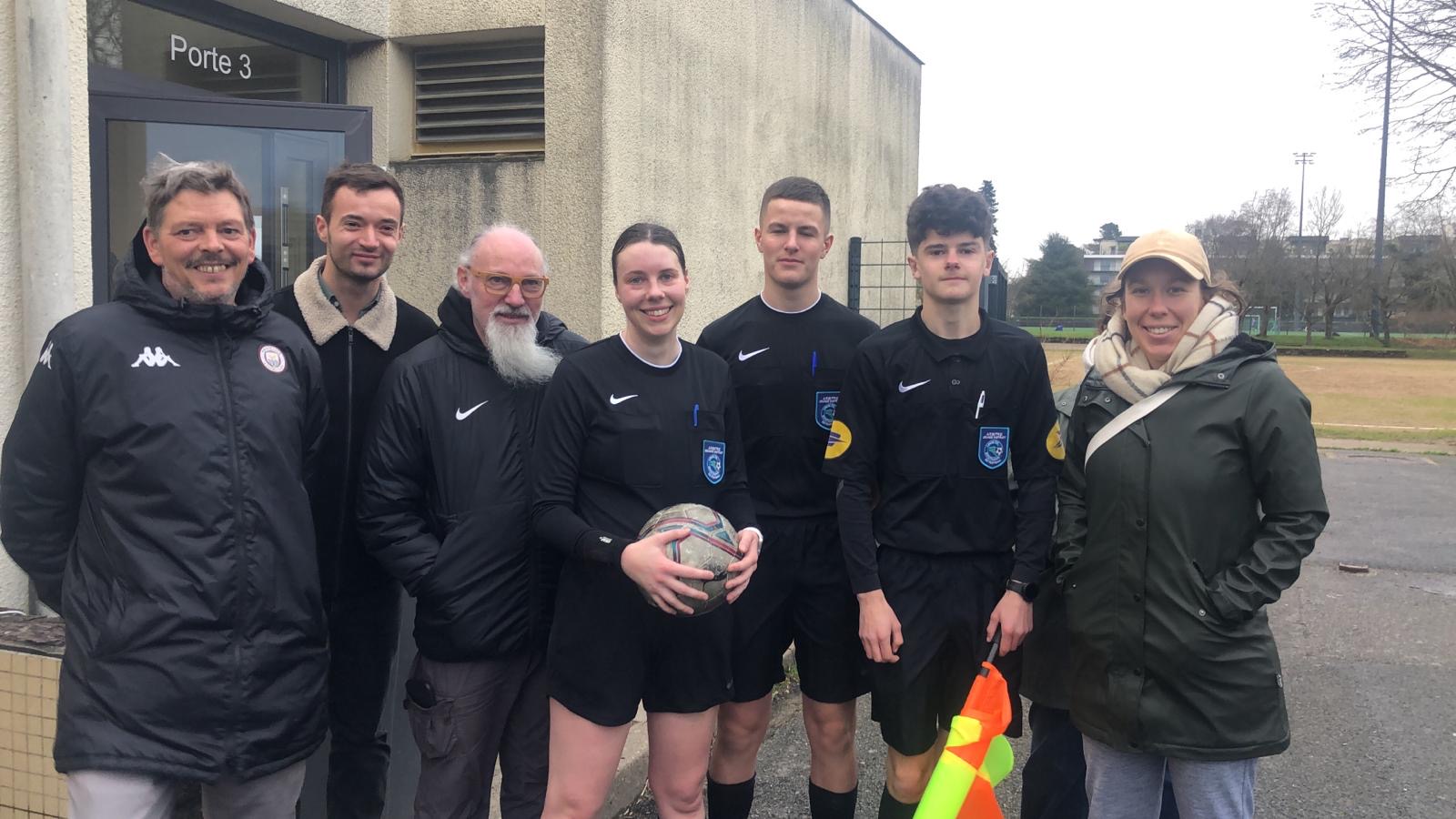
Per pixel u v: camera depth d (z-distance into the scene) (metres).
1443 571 7.92
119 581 2.21
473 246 2.83
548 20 5.61
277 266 4.39
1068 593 2.69
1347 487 12.30
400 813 3.35
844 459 2.93
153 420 2.21
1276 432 2.42
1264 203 60.88
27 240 3.36
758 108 7.91
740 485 2.88
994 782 2.56
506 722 2.96
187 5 4.81
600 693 2.62
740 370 3.16
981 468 2.90
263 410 2.36
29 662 2.77
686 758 2.77
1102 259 116.06
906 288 12.55
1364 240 57.66
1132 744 2.53
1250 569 2.41
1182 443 2.48
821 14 9.30
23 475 2.25
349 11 5.47
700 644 2.68
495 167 5.80
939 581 2.91
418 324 3.24
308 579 2.44
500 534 2.78
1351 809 3.89
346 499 3.06
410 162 5.94
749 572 2.58
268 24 5.29
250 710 2.29
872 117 11.05
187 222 2.26
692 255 6.86
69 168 3.41
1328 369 38.81
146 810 2.21
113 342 2.23
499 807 3.42
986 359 2.88
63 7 3.35
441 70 5.99
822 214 3.16
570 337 3.19
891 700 2.95
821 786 3.27
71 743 2.19
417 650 2.98
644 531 2.56
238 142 4.26
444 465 2.76
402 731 3.33
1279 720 2.48
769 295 3.23
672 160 6.46
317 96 5.73
